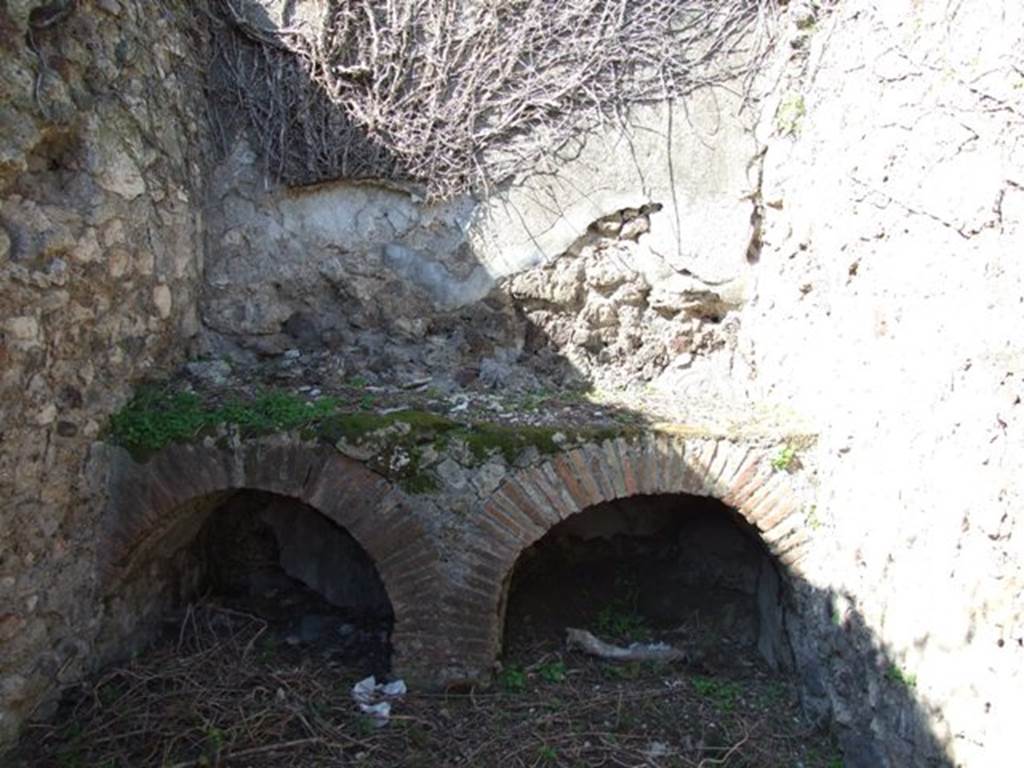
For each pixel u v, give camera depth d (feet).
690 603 15.72
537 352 16.46
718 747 12.32
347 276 16.24
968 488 9.21
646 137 15.89
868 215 11.80
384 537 13.14
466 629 13.14
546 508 13.15
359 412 13.60
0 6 10.02
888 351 11.17
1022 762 8.18
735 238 15.98
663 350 16.38
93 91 12.08
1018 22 8.75
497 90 15.92
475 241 16.16
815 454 13.24
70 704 12.09
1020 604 8.32
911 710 10.23
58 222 11.16
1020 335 8.44
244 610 15.62
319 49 15.84
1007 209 8.77
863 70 12.30
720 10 15.57
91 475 12.52
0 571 10.52
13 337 10.37
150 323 13.88
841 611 12.11
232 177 16.12
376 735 12.18
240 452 13.10
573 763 11.89
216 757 11.37
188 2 15.38
